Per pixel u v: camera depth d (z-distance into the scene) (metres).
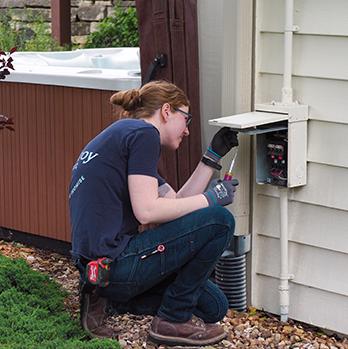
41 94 5.70
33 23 11.03
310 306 4.67
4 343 3.98
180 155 5.07
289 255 4.71
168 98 4.07
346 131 4.40
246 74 4.68
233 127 4.35
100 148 3.99
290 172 4.50
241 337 4.54
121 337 4.42
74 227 4.04
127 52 7.53
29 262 5.70
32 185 5.87
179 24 5.00
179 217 4.01
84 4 11.09
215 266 4.47
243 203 4.77
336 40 4.37
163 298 4.17
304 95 4.52
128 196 4.00
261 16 4.64
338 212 4.48
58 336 4.15
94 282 3.92
